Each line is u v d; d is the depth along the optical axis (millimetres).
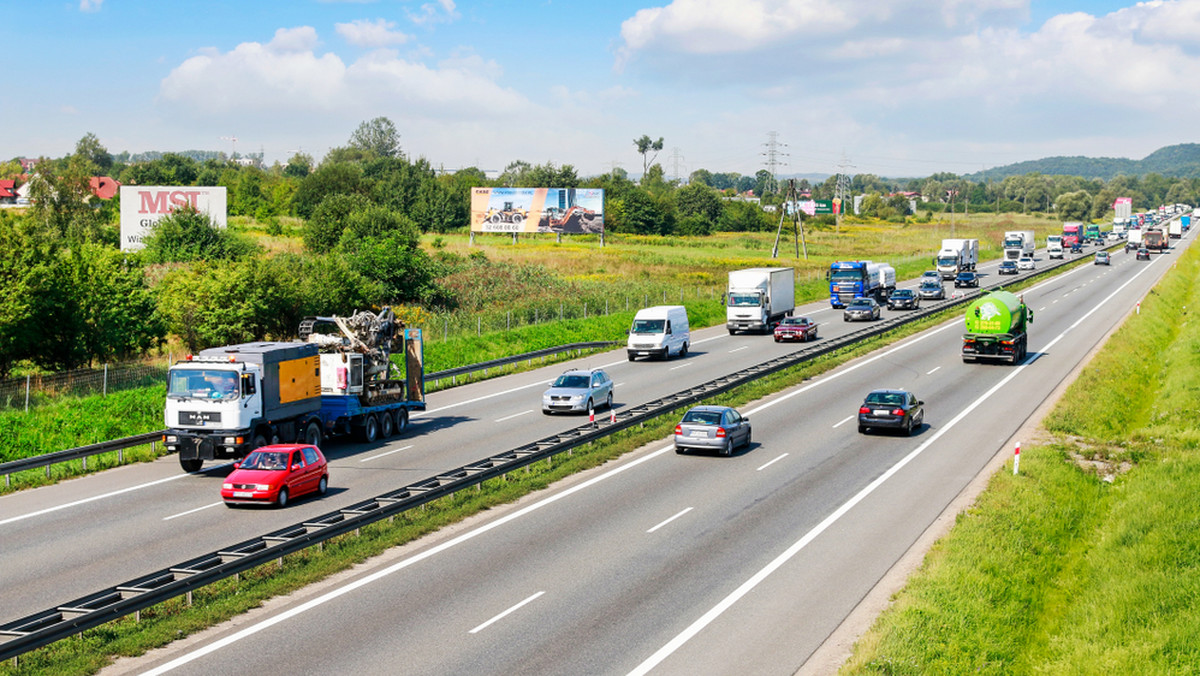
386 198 139625
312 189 143250
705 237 162625
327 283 56156
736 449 31266
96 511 24125
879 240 171375
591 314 69750
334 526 20438
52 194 91000
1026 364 50094
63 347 40938
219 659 14703
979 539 21141
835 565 19656
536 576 18891
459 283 75625
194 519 23156
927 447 31562
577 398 37656
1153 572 20078
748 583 18516
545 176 167625
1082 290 88688
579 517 23328
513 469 27234
